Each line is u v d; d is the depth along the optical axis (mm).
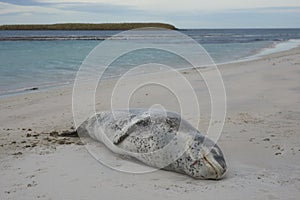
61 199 3998
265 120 7422
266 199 3869
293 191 4062
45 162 5254
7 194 4152
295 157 5277
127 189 4242
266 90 10617
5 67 18422
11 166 5098
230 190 4121
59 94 10992
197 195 4004
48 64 19734
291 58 20859
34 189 4285
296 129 6742
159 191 4152
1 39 52719
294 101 9133
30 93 11367
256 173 4664
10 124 7715
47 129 7289
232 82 12109
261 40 52312
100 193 4141
